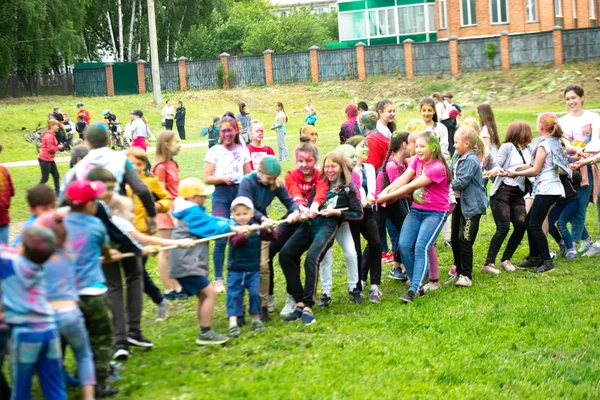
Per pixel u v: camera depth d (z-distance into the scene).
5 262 5.02
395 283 9.53
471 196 9.09
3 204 7.83
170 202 8.05
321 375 6.25
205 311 6.91
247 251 7.18
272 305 8.23
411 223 8.73
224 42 57.09
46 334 5.05
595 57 43.53
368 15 51.47
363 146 8.70
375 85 45.84
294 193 8.03
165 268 8.53
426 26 50.84
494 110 37.50
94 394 5.71
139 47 56.56
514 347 7.29
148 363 6.48
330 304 8.48
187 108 40.78
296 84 47.50
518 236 10.01
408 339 7.28
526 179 9.91
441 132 11.26
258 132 9.88
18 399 5.07
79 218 5.73
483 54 45.09
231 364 6.50
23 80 46.28
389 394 5.96
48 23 45.38
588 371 6.73
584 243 10.92
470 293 8.89
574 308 8.27
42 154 17.00
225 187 8.79
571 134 10.77
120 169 6.66
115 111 37.56
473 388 6.26
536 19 48.09
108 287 6.41
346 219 7.97
